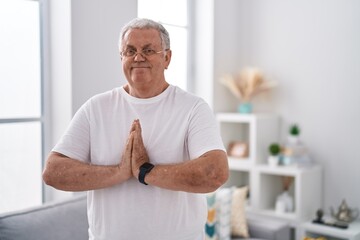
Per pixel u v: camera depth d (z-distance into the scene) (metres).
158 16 3.44
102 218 1.55
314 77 3.71
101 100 1.63
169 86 1.61
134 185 1.52
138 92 1.56
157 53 1.51
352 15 3.52
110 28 2.78
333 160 3.67
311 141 3.77
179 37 3.68
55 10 2.62
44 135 2.70
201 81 3.81
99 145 1.58
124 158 1.48
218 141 1.51
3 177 2.55
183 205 1.53
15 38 2.57
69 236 2.22
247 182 4.12
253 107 4.04
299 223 3.43
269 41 3.92
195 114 1.54
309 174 3.53
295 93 3.82
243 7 4.03
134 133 1.48
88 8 2.64
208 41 3.76
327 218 3.57
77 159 1.58
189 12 3.75
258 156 3.69
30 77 2.66
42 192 2.75
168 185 1.44
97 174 1.49
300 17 3.75
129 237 1.51
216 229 3.08
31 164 2.68
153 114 1.56
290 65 3.82
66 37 2.57
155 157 1.53
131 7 2.93
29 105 2.66
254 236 3.26
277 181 3.93
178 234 1.53
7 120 2.53
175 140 1.53
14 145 2.59
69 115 2.60
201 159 1.45
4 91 2.54
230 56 3.98
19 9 2.58
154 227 1.50
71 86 2.58
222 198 3.09
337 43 3.59
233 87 3.78
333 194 3.69
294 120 3.84
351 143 3.58
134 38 1.49
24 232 2.08
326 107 3.68
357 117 3.54
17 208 2.62
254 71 3.75
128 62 1.51
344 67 3.57
